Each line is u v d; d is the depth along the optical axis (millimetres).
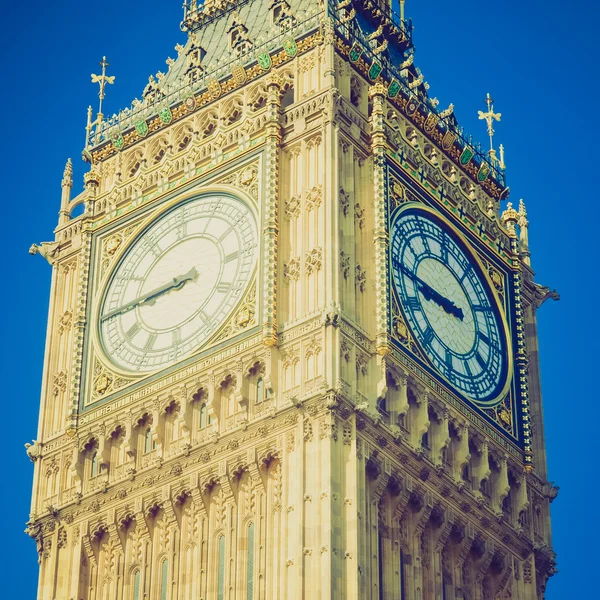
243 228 105812
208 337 103875
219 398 102375
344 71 108812
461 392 105875
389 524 100250
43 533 105250
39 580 104375
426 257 107250
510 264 112938
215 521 100875
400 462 101125
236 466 100625
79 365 107562
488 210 114500
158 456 102875
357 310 102375
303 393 99438
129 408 104750
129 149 114375
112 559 103312
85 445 105625
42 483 106625
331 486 96875
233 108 111625
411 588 100188
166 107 113500
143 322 106938
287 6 115375
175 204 109125
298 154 106062
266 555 98250
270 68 110812
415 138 110625
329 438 97875
